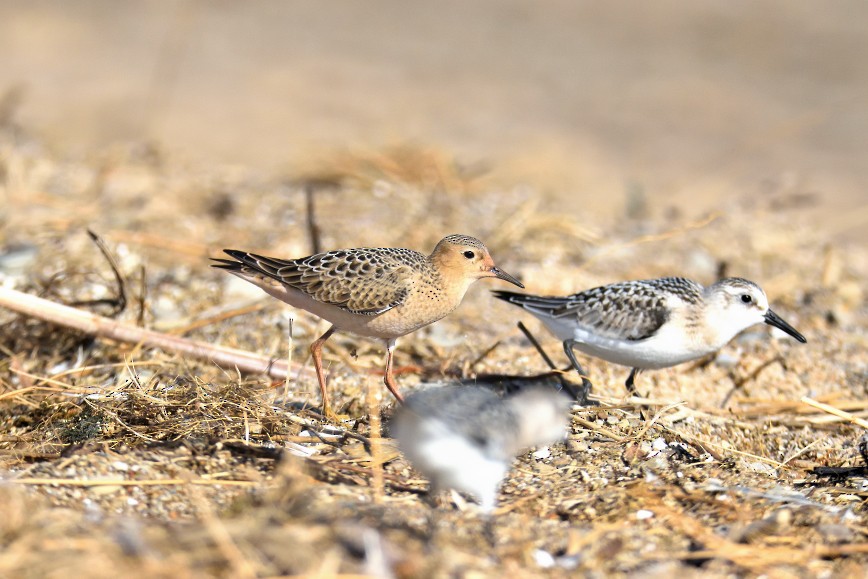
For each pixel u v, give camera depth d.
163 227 15.89
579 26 32.12
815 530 8.51
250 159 20.64
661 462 9.70
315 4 34.09
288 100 25.17
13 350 12.08
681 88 27.02
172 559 7.11
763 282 15.62
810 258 16.88
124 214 16.41
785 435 10.98
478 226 16.83
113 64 27.30
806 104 25.98
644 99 26.33
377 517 8.07
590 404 10.97
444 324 13.30
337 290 10.47
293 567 7.15
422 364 12.16
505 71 28.34
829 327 14.27
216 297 13.55
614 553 7.99
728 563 7.98
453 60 29.17
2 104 22.17
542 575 7.62
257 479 8.80
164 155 19.83
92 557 7.06
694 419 10.84
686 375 12.47
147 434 9.50
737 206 18.86
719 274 15.73
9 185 17.19
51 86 25.08
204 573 7.04
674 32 31.23
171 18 31.78
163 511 8.31
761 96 26.41
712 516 8.75
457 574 7.41
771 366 12.85
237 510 8.10
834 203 20.31
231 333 12.61
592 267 15.72
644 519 8.62
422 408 8.76
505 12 33.59
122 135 21.72
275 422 9.83
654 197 20.02
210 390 10.32
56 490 8.40
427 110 24.94
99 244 12.51
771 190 19.72
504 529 8.26
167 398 10.13
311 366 11.74
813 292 15.42
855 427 11.16
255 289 13.74
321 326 12.81
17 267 14.06
